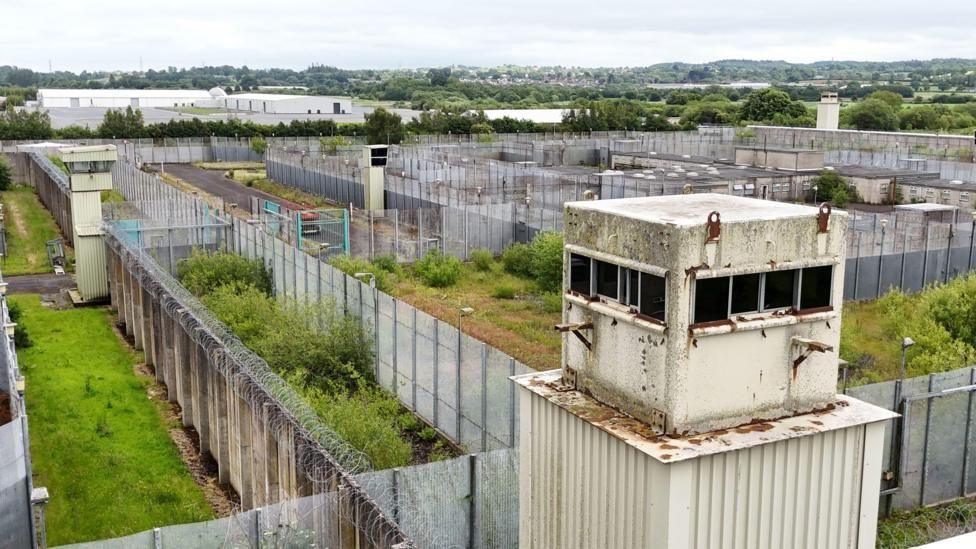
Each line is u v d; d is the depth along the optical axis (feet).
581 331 37.11
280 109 572.92
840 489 34.88
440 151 323.98
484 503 66.85
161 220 151.84
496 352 82.38
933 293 121.90
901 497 76.84
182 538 53.83
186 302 99.71
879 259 149.89
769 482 33.27
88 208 149.18
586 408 35.94
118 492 82.79
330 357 101.86
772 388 34.27
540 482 38.65
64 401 104.78
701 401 33.01
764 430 33.30
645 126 440.04
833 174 248.73
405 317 98.17
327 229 173.58
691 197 39.88
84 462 88.84
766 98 510.99
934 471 78.07
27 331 132.36
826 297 34.86
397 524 54.75
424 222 185.26
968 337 112.06
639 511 32.99
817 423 34.17
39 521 66.95
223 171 343.67
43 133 362.12
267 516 55.62
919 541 71.51
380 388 104.68
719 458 32.09
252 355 80.53
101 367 118.93
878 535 72.43
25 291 159.22
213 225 149.89
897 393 75.15
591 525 35.65
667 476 31.32
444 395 92.02
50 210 233.14
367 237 182.91
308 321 110.22
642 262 33.58
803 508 34.19
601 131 421.18
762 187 238.48
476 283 165.27
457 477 65.77
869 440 35.01
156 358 112.68
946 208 202.18
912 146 326.44
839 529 35.19
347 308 111.75
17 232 209.97
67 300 153.58
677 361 32.27
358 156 299.17
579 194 227.40
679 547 31.96
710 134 394.52
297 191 286.25
